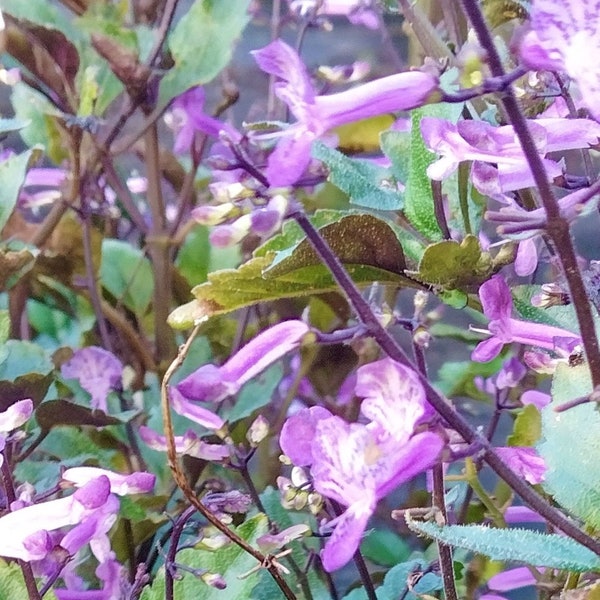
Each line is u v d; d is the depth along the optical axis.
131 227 0.41
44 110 0.30
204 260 0.35
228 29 0.28
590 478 0.20
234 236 0.17
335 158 0.23
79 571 0.26
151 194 0.33
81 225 0.33
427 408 0.17
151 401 0.30
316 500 0.21
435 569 0.24
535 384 0.29
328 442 0.17
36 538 0.19
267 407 0.34
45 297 0.35
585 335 0.17
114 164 0.36
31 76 0.31
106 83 0.31
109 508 0.21
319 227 0.21
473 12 0.16
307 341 0.19
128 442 0.28
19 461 0.25
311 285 0.20
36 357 0.27
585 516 0.19
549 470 0.20
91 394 0.28
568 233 0.17
